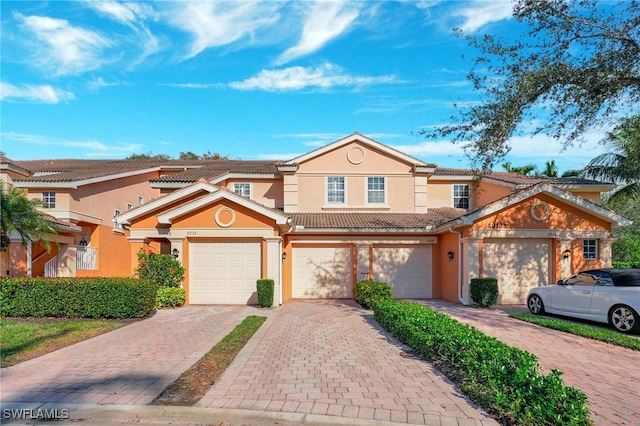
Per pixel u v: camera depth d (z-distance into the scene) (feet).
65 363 24.79
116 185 82.38
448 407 17.92
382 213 66.85
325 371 23.26
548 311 41.70
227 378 22.03
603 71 39.91
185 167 91.35
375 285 48.98
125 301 40.14
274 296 50.55
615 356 26.81
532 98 42.73
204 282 52.29
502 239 52.80
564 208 52.65
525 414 15.88
